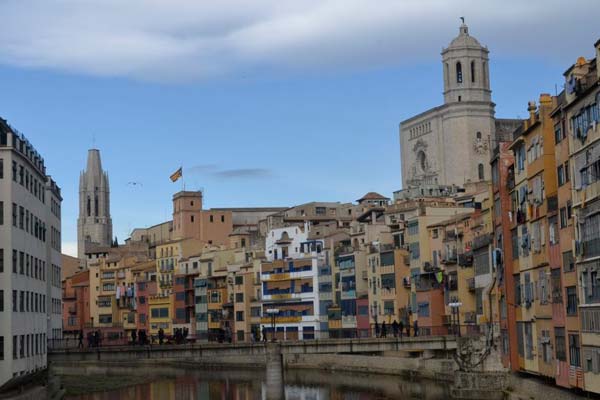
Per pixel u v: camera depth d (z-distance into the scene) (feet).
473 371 339.36
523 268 303.68
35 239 357.00
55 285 436.35
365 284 557.74
